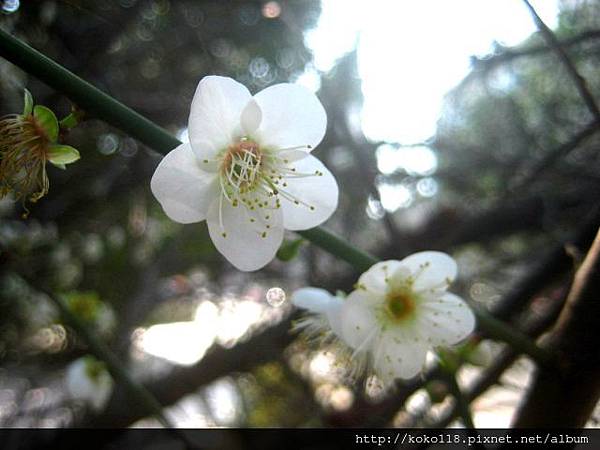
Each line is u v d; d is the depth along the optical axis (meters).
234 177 0.07
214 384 0.24
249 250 0.07
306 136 0.07
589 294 0.08
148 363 0.24
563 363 0.08
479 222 0.21
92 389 0.14
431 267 0.08
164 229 0.23
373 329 0.08
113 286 0.22
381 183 0.24
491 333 0.08
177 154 0.06
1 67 0.15
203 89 0.07
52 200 0.19
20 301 0.18
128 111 0.06
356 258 0.07
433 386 0.10
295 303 0.09
